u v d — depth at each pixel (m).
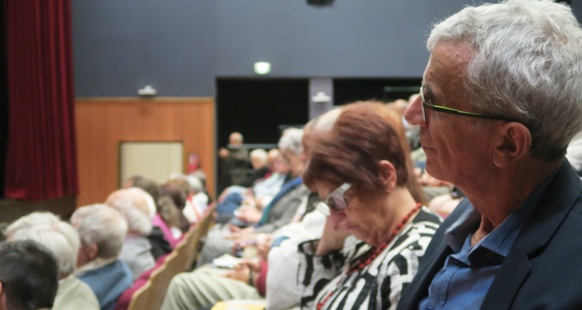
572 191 0.88
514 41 0.86
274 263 1.96
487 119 0.88
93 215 2.65
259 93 13.16
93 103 10.91
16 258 1.58
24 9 9.13
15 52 9.09
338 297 1.51
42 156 9.61
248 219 5.04
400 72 10.88
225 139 13.25
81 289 2.31
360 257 1.70
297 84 13.12
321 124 1.66
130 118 10.97
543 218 0.86
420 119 0.97
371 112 1.57
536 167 0.89
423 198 1.63
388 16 10.84
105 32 10.87
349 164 1.52
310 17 10.88
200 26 10.91
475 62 0.88
